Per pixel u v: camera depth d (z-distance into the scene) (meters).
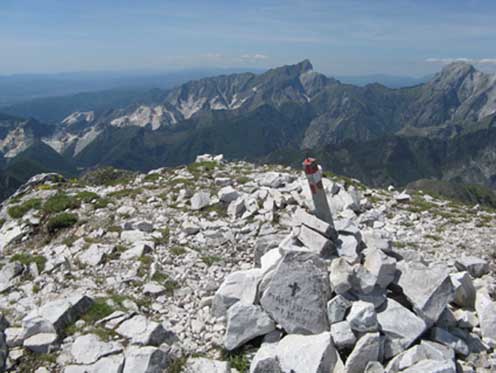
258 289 9.40
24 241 16.88
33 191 22.58
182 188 21.14
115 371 7.64
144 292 11.19
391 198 22.23
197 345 9.01
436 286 8.47
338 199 18.91
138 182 23.98
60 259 13.34
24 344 8.55
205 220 16.91
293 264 9.00
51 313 9.21
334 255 9.74
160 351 8.06
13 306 10.77
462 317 8.99
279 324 8.74
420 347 7.66
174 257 13.51
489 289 10.82
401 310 8.38
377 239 10.64
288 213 17.14
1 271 12.92
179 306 10.70
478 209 21.22
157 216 17.47
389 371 7.36
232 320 8.68
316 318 8.52
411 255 10.48
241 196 18.66
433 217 19.02
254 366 7.73
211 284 11.45
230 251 14.11
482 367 7.98
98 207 18.75
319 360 7.49
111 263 13.12
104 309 9.78
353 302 8.45
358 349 7.50
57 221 17.03
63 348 8.54
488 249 14.63
